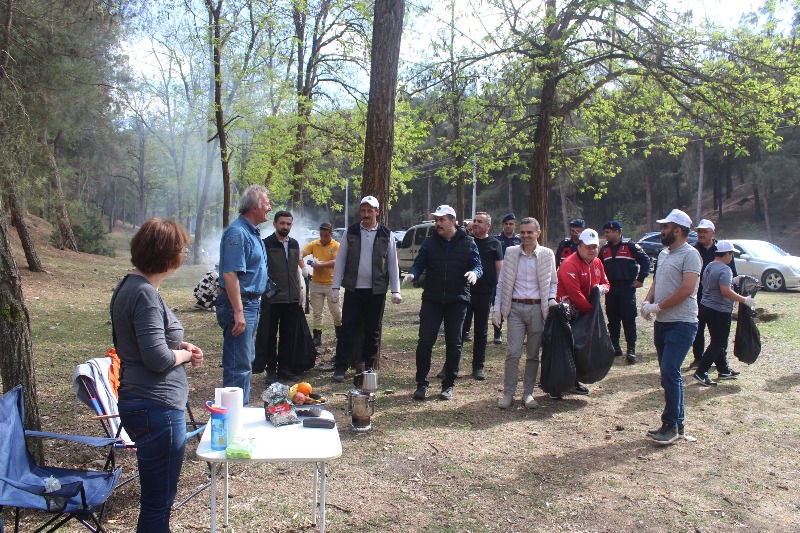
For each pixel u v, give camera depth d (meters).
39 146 16.36
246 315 4.74
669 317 4.93
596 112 13.85
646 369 7.71
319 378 6.99
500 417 5.66
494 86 12.44
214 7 14.03
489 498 3.92
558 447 4.86
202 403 5.99
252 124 15.48
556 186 42.75
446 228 6.07
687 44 10.96
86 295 15.45
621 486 4.12
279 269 6.65
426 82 12.55
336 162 19.23
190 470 4.33
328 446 3.03
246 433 3.22
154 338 2.58
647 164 44.50
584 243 6.11
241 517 3.60
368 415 5.14
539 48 11.43
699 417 5.66
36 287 15.80
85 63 16.03
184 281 20.36
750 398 6.31
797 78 10.78
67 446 4.70
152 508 2.67
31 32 13.59
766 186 40.28
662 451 4.78
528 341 6.07
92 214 30.58
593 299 6.12
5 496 2.74
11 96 12.87
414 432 5.18
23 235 17.66
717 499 3.93
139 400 2.61
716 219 49.28
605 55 11.23
